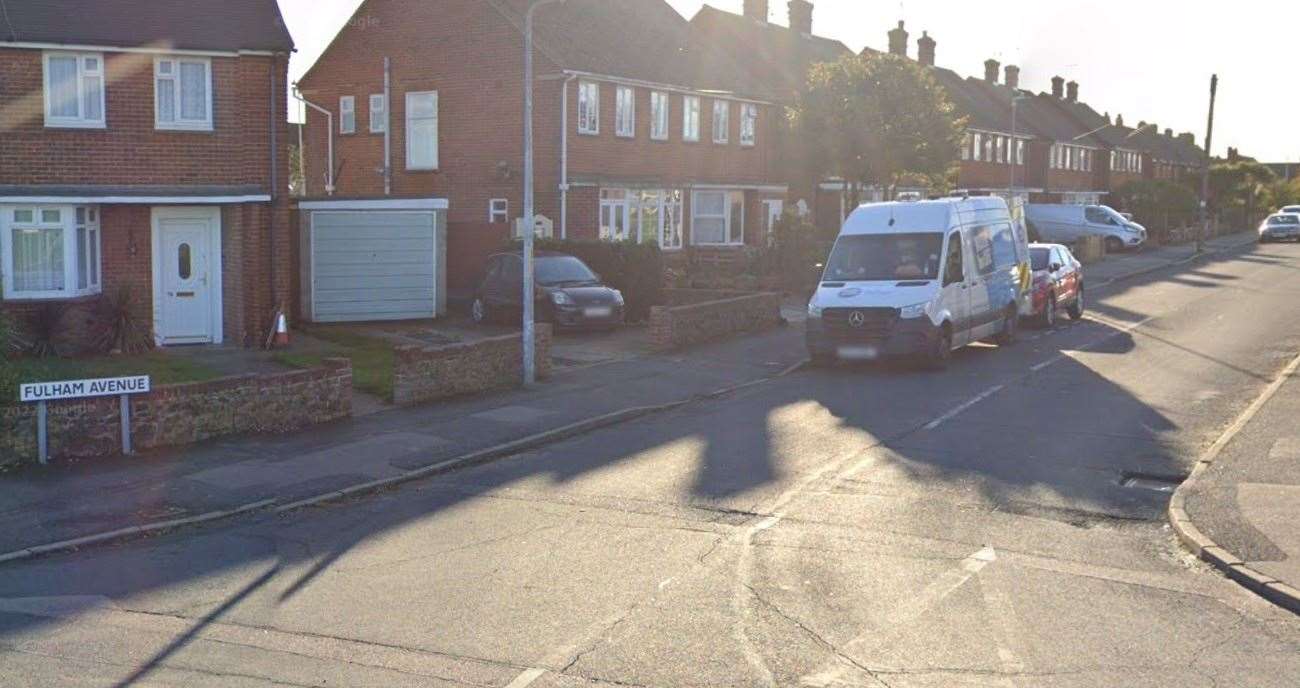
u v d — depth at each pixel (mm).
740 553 9945
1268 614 8414
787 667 7359
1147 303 33031
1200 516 10648
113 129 21391
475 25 34375
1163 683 7098
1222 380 19281
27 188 20719
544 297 24828
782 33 53000
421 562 9875
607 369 20594
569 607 8578
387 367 20250
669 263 34562
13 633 8219
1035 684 7090
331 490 12562
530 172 18781
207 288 22953
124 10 21875
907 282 20656
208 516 11594
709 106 39844
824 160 40312
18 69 20719
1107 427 15406
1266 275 42531
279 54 22375
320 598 8938
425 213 26938
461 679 7203
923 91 39250
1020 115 71125
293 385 15477
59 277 21172
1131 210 64750
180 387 14461
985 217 23469
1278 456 12984
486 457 14266
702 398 18344
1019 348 23688
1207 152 56969
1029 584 9086
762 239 38688
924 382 19359
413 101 35781
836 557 9797
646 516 11258
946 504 11562
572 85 33625
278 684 7160
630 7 40844
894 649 7680
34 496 12219
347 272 26547
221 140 22141
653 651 7648
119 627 8336
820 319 20547
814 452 14047
